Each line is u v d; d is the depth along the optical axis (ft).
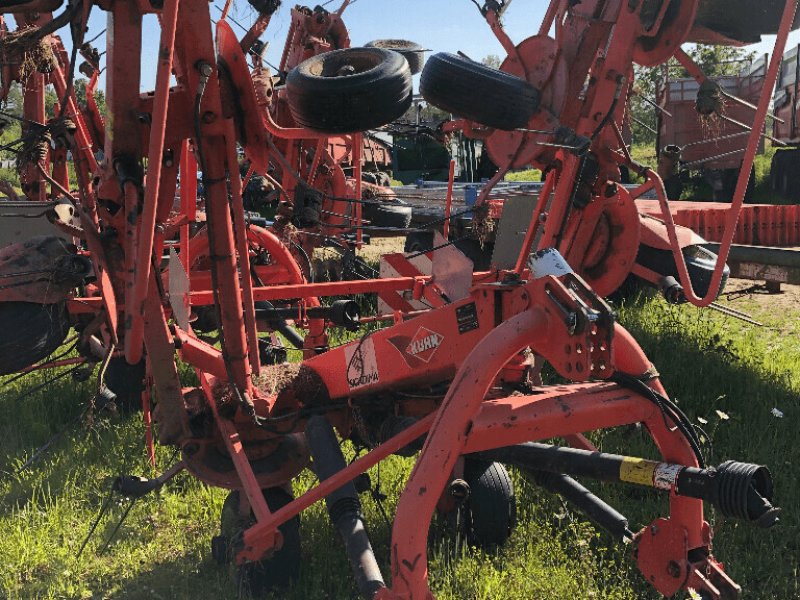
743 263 28.84
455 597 14.80
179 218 20.45
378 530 17.51
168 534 18.43
